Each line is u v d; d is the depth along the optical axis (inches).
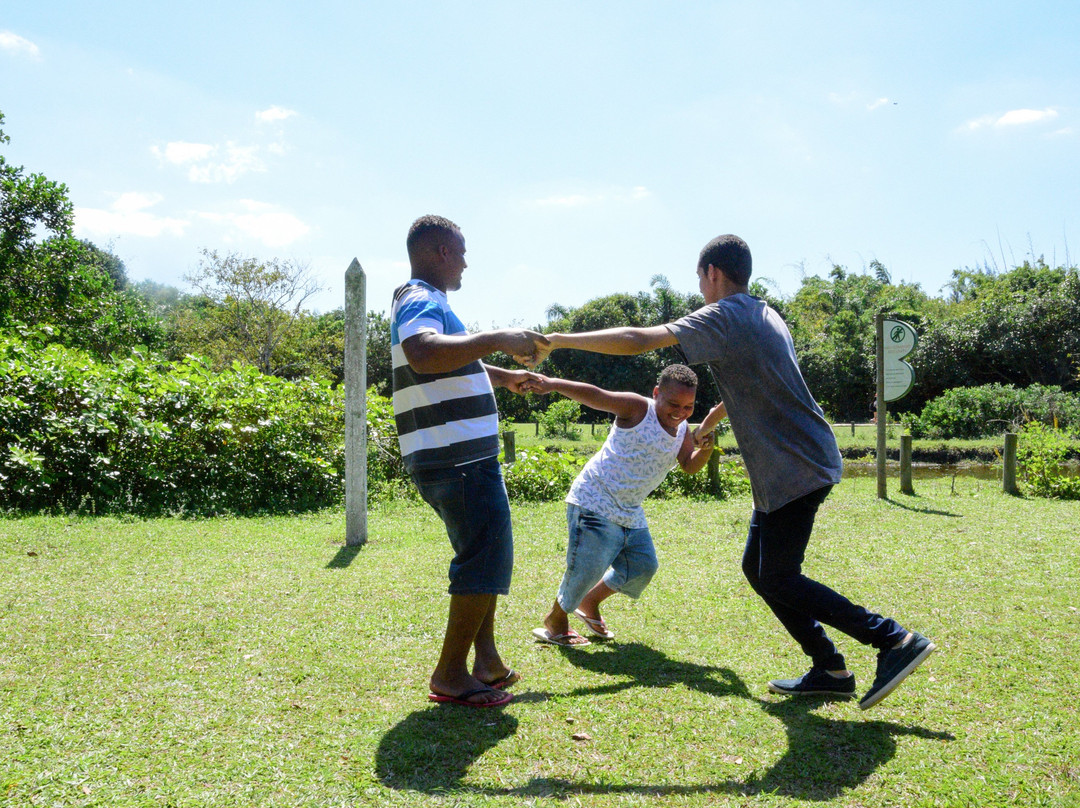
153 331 804.6
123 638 132.4
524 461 347.3
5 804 78.0
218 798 81.4
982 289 1493.6
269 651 129.1
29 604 149.9
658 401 137.2
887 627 106.3
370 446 339.9
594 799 83.4
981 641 137.9
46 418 258.5
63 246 680.4
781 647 138.8
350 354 228.7
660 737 99.7
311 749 94.0
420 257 115.0
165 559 195.3
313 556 206.7
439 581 178.7
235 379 307.4
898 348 335.9
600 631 145.0
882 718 106.0
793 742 98.4
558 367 1365.7
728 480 376.2
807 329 1501.0
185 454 288.7
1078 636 140.2
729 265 115.6
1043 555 211.8
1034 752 94.3
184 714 102.7
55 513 248.8
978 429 875.4
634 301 1412.4
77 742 93.0
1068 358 1066.1
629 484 137.2
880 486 342.0
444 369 98.3
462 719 104.4
